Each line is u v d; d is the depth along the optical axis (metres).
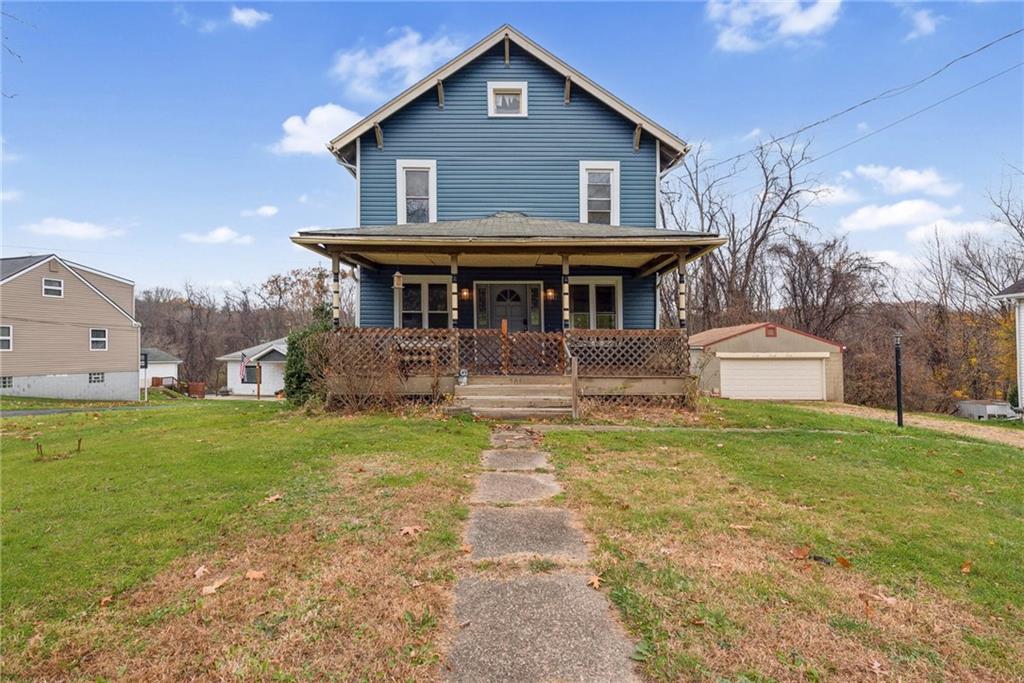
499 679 2.09
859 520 3.92
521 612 2.58
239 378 33.56
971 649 2.32
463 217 12.36
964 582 2.95
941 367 21.30
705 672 2.12
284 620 2.47
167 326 45.75
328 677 2.08
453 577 2.94
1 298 21.36
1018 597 2.78
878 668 2.17
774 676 2.11
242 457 5.50
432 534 3.53
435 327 12.49
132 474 4.86
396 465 5.29
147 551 3.17
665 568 3.06
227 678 2.06
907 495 4.59
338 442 6.29
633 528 3.70
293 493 4.31
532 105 12.54
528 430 7.52
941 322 22.25
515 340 9.91
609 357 9.81
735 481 4.96
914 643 2.35
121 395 25.95
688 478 5.06
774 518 3.93
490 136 12.48
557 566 3.09
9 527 3.54
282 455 5.59
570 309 12.73
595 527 3.72
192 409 10.39
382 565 3.06
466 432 7.21
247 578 2.86
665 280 29.05
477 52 12.31
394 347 9.25
